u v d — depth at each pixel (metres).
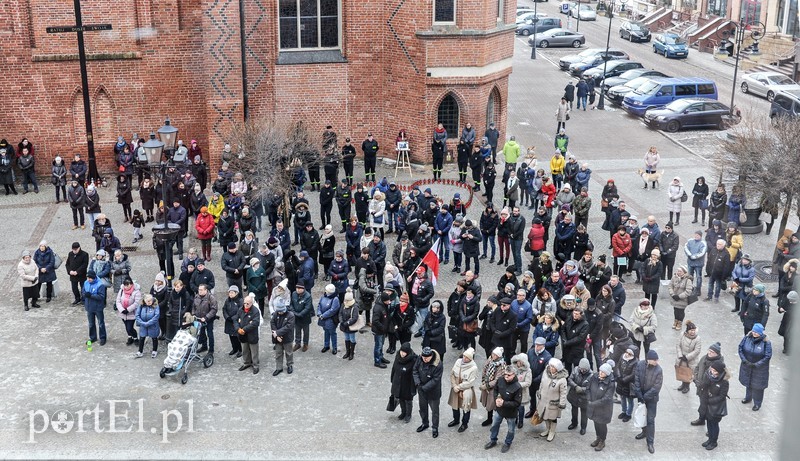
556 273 18.22
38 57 29.66
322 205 25.61
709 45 61.31
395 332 17.47
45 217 27.31
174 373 17.41
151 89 30.95
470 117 32.41
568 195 25.31
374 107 32.97
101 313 18.58
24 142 29.59
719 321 20.11
